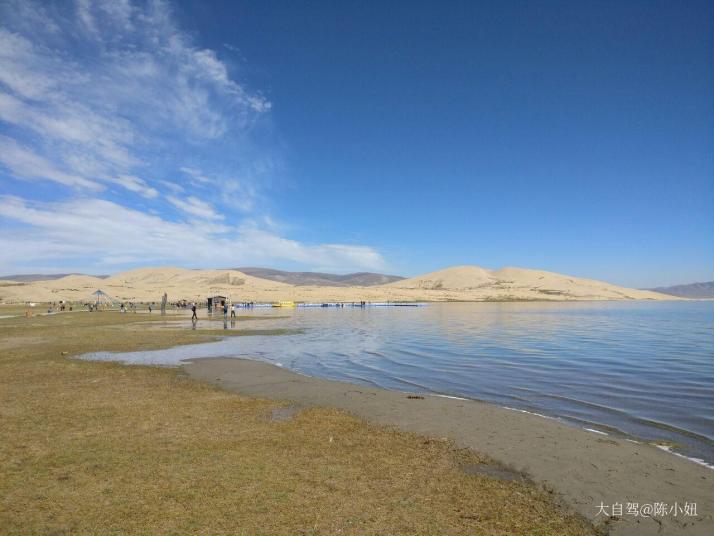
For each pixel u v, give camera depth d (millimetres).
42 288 137000
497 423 12711
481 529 6852
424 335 40219
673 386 18672
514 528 6914
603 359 25938
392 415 13539
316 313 80938
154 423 12109
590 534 6820
